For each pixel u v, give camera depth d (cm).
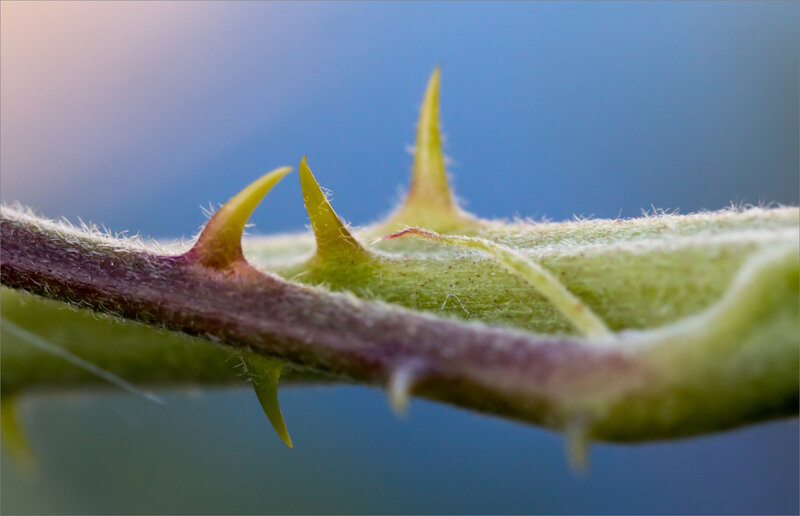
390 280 7
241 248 7
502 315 7
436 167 8
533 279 7
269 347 7
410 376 7
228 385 8
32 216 7
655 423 6
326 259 7
